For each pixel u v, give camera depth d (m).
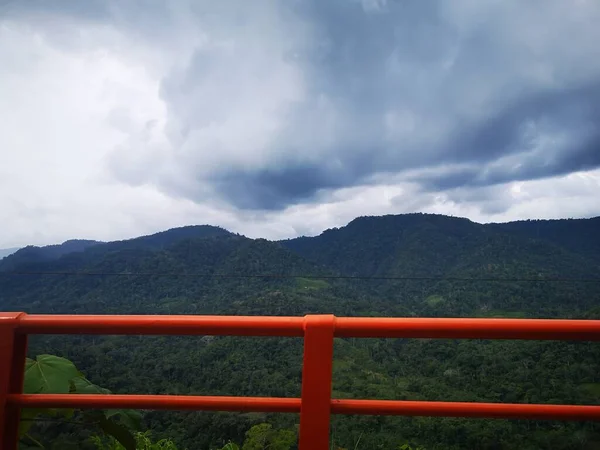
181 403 1.47
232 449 4.27
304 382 1.41
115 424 2.06
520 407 1.43
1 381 1.48
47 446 2.08
